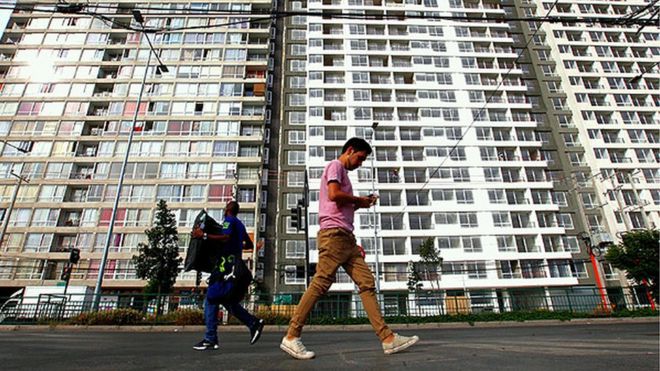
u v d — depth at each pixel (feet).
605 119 151.84
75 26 151.23
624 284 120.06
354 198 10.43
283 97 146.82
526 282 115.75
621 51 166.81
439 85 145.69
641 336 20.39
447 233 120.78
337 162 10.75
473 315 62.39
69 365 10.68
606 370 7.68
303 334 39.86
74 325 46.80
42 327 45.65
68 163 127.44
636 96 156.56
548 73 160.35
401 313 65.41
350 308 61.57
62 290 75.15
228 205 14.42
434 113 141.49
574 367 8.08
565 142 146.41
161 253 80.33
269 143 145.28
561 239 124.88
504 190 129.70
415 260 115.96
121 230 118.11
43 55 144.97
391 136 137.90
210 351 13.07
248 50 152.15
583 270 123.24
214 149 132.46
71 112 136.05
